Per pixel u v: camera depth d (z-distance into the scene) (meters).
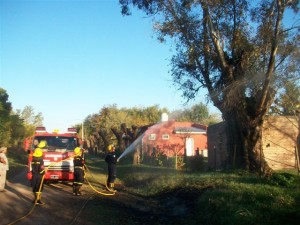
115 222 11.20
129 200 15.15
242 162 18.91
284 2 16.97
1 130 38.50
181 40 20.52
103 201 14.73
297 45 17.41
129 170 27.47
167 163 29.64
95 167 33.25
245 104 18.89
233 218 9.79
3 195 15.28
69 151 18.44
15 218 11.33
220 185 14.03
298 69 17.70
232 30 19.55
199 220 10.96
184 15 19.62
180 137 40.81
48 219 11.31
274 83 18.06
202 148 46.75
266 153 24.19
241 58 19.02
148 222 11.27
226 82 19.11
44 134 19.00
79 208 13.16
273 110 23.12
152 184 17.86
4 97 50.38
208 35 19.80
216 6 18.72
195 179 16.45
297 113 22.02
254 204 10.86
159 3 19.58
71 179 18.09
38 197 13.65
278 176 14.37
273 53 17.03
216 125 28.05
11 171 26.00
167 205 13.83
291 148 24.30
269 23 18.38
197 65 20.92
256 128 18.88
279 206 10.45
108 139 51.69
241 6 18.78
